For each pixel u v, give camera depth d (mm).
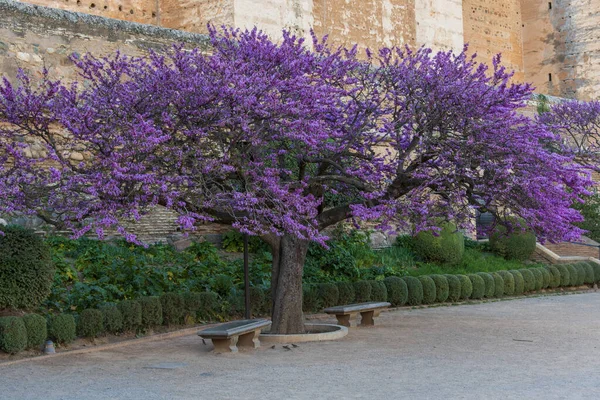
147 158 8906
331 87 10781
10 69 13648
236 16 18844
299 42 10633
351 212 10664
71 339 9773
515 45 33312
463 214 10703
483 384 7547
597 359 9047
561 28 32906
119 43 15102
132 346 10156
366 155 11039
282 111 9227
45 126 9055
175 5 19922
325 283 13930
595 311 14594
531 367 8539
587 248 23031
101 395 7191
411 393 7117
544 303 16359
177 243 14773
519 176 10305
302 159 10742
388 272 16625
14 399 7059
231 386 7535
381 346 10117
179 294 11414
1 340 9008
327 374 8141
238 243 15438
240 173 9711
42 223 13234
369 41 23109
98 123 9000
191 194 9281
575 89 32531
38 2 18250
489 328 11977
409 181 10711
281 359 9133
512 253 20875
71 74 14383
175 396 7102
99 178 8422
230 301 12383
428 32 25219
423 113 10836
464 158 10242
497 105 10359
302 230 10844
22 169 9250
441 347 10031
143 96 9336
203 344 10258
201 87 9172
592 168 11070
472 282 16500
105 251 12977
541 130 10453
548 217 10398
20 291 9797
